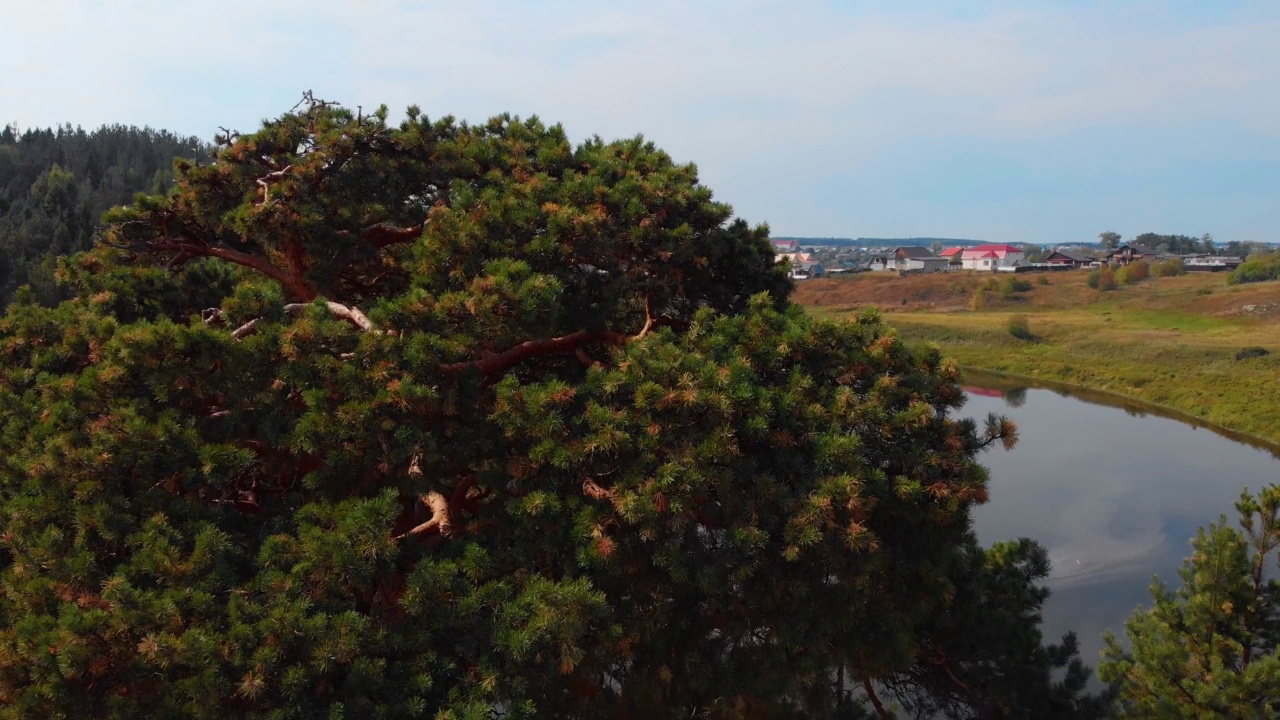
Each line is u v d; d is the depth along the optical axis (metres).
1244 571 12.41
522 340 10.27
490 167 12.97
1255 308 74.62
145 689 6.93
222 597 7.31
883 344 9.99
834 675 12.45
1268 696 11.14
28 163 80.62
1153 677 12.22
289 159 12.88
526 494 8.34
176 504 8.05
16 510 7.89
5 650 7.05
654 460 8.20
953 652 12.06
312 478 8.45
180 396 8.80
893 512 9.23
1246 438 40.91
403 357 8.48
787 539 8.11
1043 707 11.98
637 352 8.84
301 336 8.55
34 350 11.14
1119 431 42.59
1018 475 33.78
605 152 12.95
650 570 8.74
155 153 93.19
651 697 9.14
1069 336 70.44
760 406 8.61
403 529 9.98
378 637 7.02
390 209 13.07
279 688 6.66
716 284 12.52
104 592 6.71
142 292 12.54
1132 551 25.83
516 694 7.17
